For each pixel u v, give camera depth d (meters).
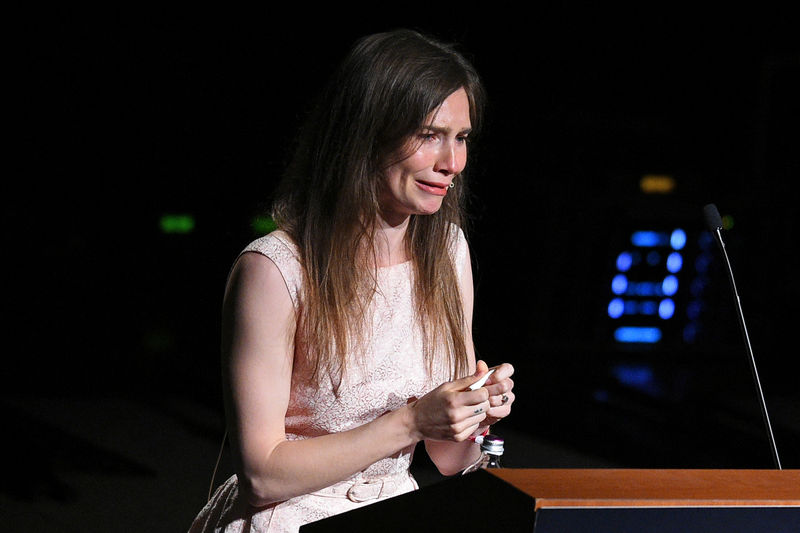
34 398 21.14
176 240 28.97
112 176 28.27
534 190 27.56
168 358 25.47
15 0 25.86
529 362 26.89
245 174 28.19
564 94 27.66
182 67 27.14
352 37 26.69
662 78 28.02
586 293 27.48
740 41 27.59
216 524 6.04
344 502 6.01
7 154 27.50
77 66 26.84
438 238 6.46
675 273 27.70
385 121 5.70
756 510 3.91
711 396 23.88
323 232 5.88
